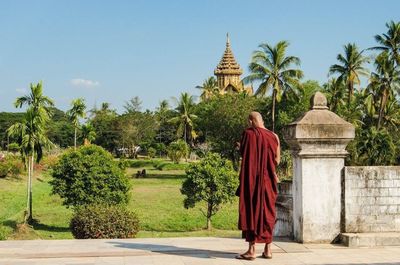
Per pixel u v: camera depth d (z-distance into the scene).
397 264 6.50
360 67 51.19
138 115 93.56
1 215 27.75
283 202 8.27
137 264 6.42
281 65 49.06
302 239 7.64
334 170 7.68
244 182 6.59
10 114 101.38
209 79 99.50
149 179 56.50
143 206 34.00
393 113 57.25
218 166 25.66
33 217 28.39
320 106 7.76
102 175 25.62
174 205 34.62
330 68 51.84
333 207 7.67
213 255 6.93
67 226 25.88
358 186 7.72
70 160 26.02
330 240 7.67
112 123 93.62
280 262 6.55
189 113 73.88
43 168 56.56
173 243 7.79
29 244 7.73
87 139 85.25
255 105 54.34
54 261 6.59
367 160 46.00
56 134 100.00
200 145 77.31
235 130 54.00
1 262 6.54
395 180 7.78
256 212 6.52
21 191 40.03
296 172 7.82
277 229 8.59
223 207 32.09
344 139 7.62
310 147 7.62
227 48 110.25
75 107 79.19
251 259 6.64
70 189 25.66
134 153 94.38
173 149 72.31
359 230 7.71
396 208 7.78
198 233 23.91
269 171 6.60
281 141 46.19
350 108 51.84
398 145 52.75
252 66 49.19
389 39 48.59
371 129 46.22
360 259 6.73
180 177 59.09
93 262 6.54
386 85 48.75
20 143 30.69
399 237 7.50
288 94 50.03
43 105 31.28
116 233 16.38
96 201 25.34
